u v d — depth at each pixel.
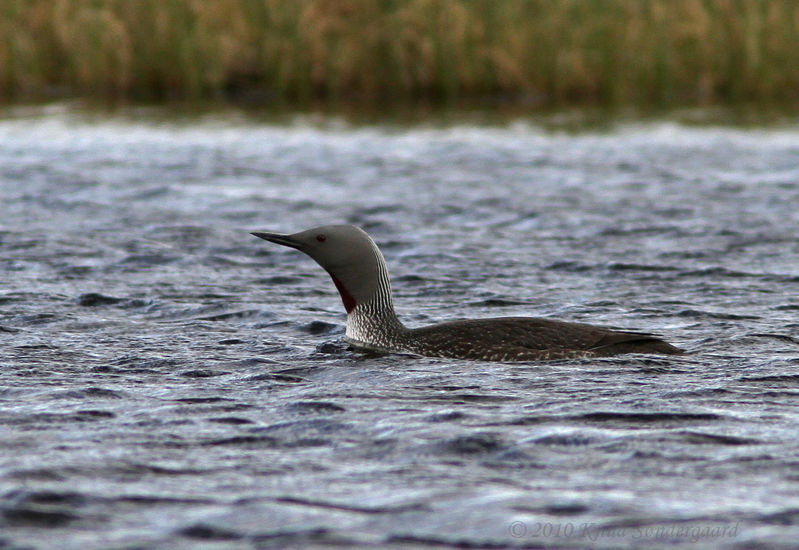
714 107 45.12
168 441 10.20
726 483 8.98
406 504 8.46
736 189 28.75
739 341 14.73
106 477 9.09
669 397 11.77
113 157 33.56
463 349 13.88
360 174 31.38
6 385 12.41
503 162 33.22
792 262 20.92
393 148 35.72
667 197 27.84
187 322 16.27
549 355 13.50
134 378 12.86
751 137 37.41
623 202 27.30
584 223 24.95
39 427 10.64
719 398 11.73
